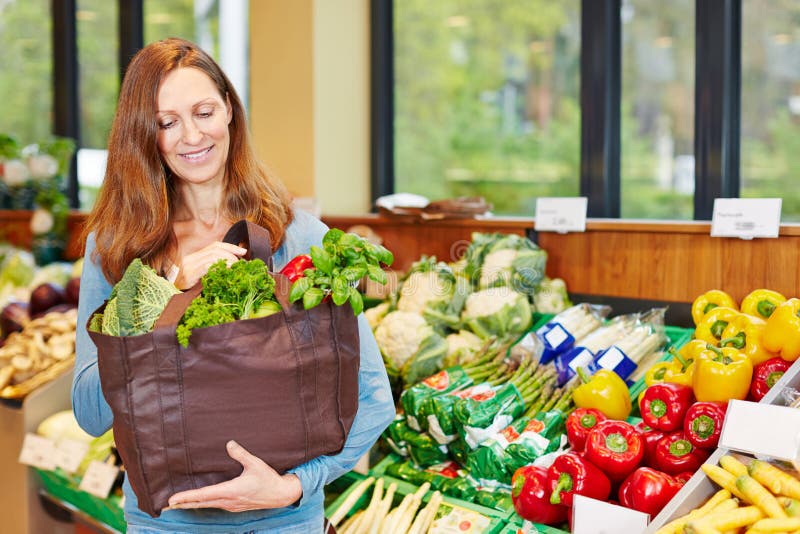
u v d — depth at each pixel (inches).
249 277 45.9
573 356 83.2
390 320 92.3
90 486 91.3
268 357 45.6
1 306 141.3
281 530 54.2
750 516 51.1
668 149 107.0
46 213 156.0
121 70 172.4
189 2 164.2
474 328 94.0
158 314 47.0
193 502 46.3
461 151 131.0
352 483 82.0
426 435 79.0
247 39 154.6
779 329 65.2
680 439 64.2
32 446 97.9
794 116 97.3
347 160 133.8
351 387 50.3
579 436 69.7
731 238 83.8
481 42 126.0
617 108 111.7
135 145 56.1
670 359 80.4
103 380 45.9
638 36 108.2
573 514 59.1
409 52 134.3
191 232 60.2
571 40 115.4
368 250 48.1
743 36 99.5
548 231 99.7
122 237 56.7
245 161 60.2
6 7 189.2
